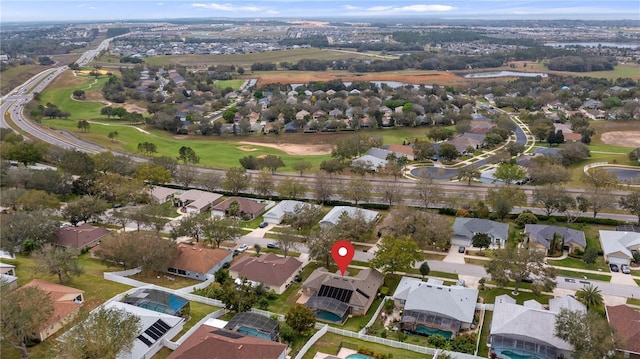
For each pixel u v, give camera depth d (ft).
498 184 503.20
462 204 428.56
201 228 363.56
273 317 261.44
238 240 381.40
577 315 231.30
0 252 335.06
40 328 223.30
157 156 624.59
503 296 279.08
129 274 318.04
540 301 285.43
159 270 320.29
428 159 622.95
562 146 633.61
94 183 471.21
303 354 226.99
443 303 266.77
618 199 430.61
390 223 379.35
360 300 276.82
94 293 275.18
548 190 408.26
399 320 268.82
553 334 234.99
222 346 211.20
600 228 391.86
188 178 502.79
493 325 247.09
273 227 410.11
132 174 508.94
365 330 255.91
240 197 465.06
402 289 287.48
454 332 252.42
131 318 215.92
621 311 254.06
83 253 355.15
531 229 367.45
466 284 310.04
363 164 547.90
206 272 315.78
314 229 397.19
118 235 333.21
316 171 572.10
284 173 566.36
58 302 245.24
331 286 286.66
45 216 364.99
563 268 327.67
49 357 212.64
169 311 253.24
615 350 225.35
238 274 313.73
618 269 323.57
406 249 309.42
